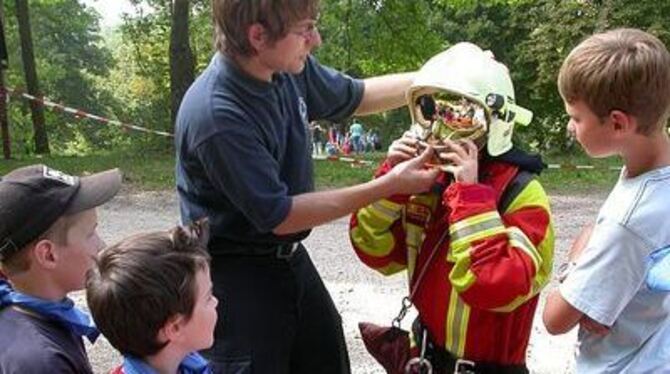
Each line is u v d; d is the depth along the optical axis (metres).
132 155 16.77
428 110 2.44
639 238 2.04
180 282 1.95
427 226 2.48
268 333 2.66
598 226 2.13
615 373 2.17
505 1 17.30
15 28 26.59
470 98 2.33
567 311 2.15
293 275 2.71
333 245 7.42
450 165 2.34
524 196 2.32
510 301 2.20
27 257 2.08
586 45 2.13
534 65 23.75
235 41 2.34
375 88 2.94
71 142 36.66
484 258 2.20
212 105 2.38
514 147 2.41
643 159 2.10
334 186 12.45
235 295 2.62
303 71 2.75
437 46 17.11
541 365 4.40
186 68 17.72
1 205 2.07
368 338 2.61
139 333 1.94
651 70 2.02
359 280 6.16
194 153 2.43
